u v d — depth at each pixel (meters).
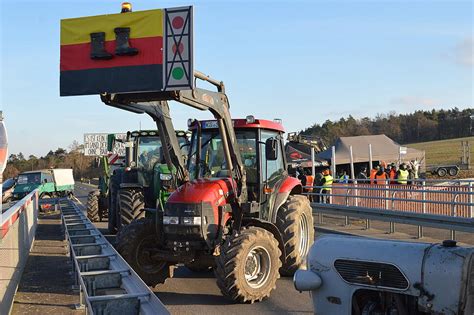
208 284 7.90
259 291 6.65
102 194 17.98
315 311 4.08
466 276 3.24
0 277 5.19
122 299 3.92
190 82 5.55
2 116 7.41
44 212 19.78
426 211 12.27
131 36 5.70
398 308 3.56
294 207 8.27
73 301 5.93
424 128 84.19
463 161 43.78
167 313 3.40
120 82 5.71
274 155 7.61
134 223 7.48
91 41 5.79
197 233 6.78
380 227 14.23
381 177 18.36
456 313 3.24
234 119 7.95
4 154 7.40
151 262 7.43
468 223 9.80
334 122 79.19
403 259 3.55
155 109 7.11
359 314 3.84
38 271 7.76
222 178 7.57
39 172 28.94
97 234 7.74
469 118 81.56
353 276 3.83
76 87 5.81
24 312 5.48
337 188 15.09
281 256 7.69
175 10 5.62
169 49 5.62
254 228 6.89
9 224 5.89
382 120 88.00
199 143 8.08
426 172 35.50
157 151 13.48
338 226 14.64
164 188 10.56
